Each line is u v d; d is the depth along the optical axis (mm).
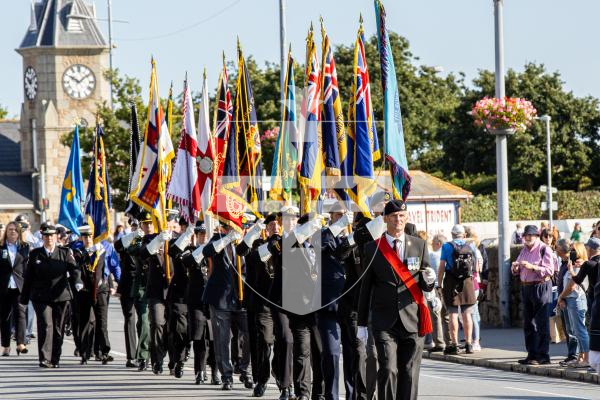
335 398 26391
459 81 158375
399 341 22812
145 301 35625
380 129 107250
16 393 30625
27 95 172250
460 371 36188
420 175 63375
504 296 48656
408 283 22656
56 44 168875
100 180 39688
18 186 169875
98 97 170000
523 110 46656
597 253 32875
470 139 139875
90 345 38406
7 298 41562
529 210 112688
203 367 32281
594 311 32312
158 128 37281
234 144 32594
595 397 29422
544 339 36375
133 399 29125
